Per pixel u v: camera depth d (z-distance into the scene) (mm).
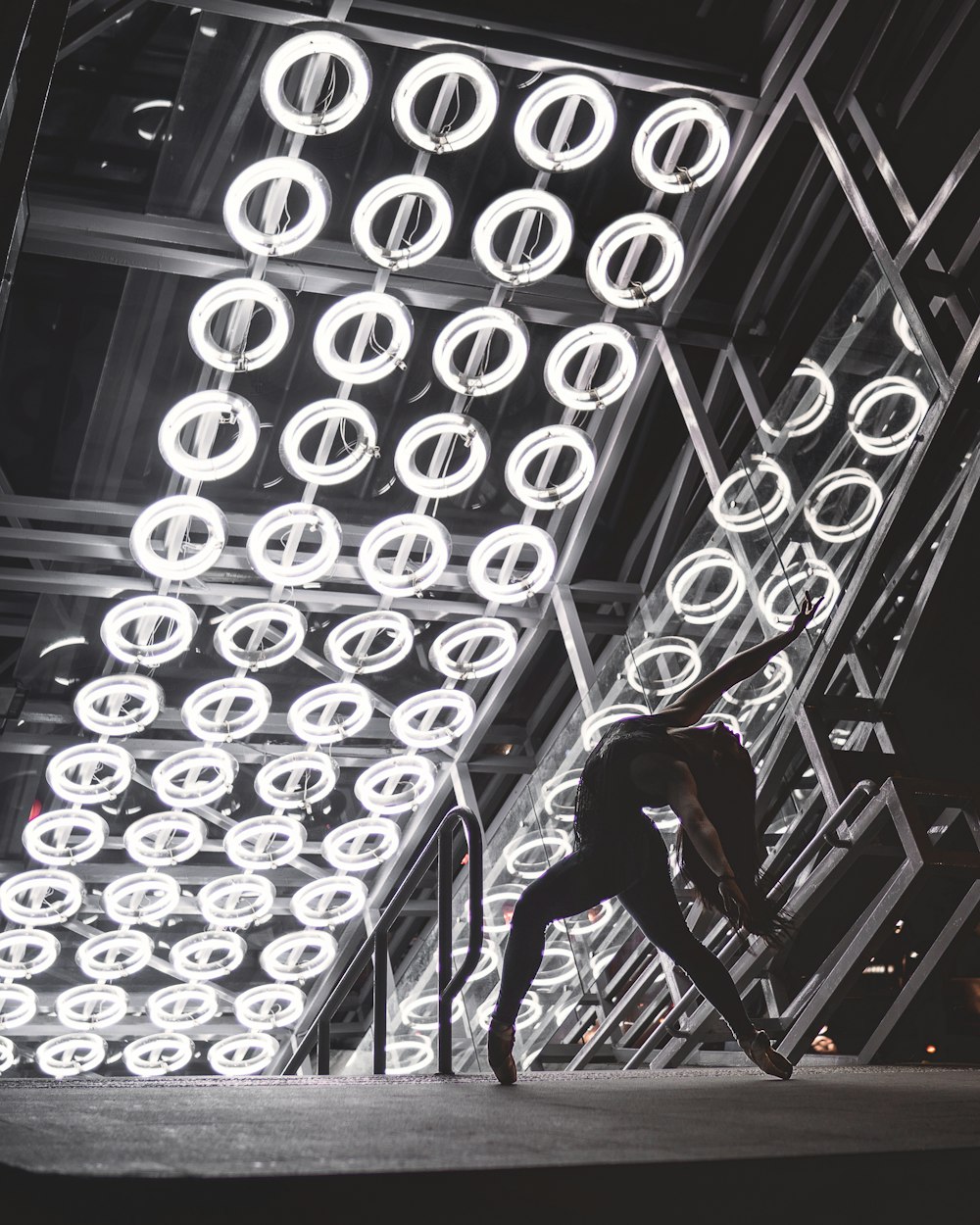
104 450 8680
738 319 9102
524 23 7199
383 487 9641
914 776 6020
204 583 9195
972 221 7406
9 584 8875
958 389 5754
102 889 12766
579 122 8273
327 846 11477
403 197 7516
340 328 8547
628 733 3281
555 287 8609
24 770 11102
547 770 8992
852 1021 9477
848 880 10000
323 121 6902
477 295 8422
